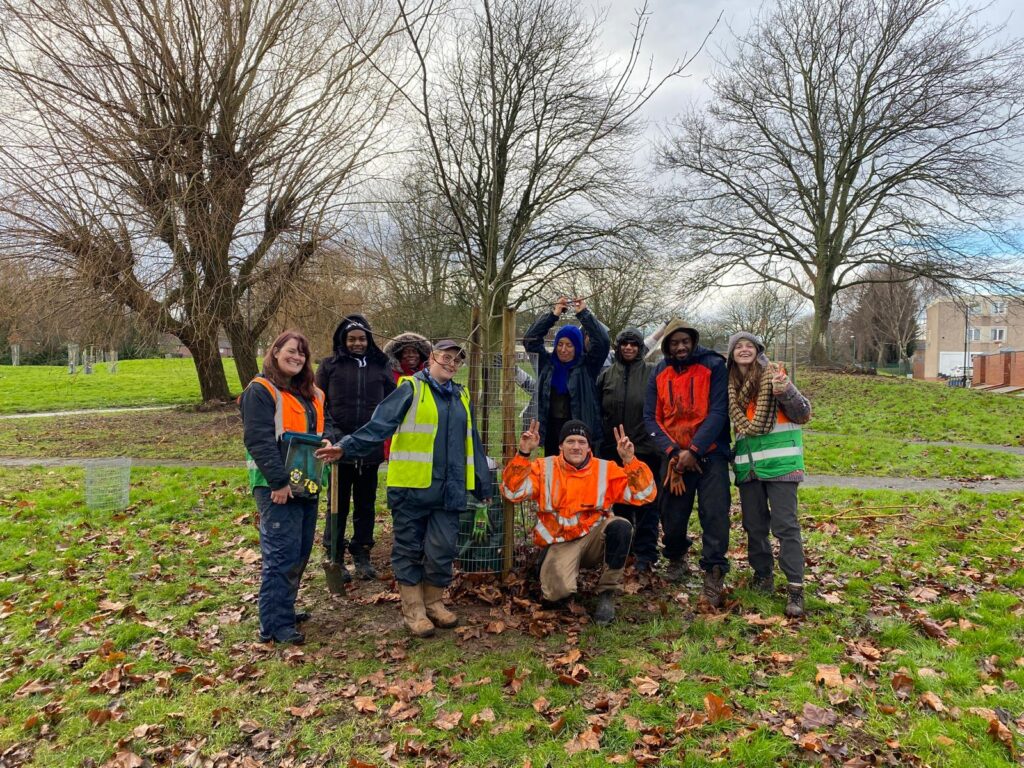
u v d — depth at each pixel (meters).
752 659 3.82
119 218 12.95
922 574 5.25
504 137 14.68
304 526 4.39
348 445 4.09
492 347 6.04
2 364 44.91
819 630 4.19
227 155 14.04
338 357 5.41
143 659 4.00
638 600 4.80
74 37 12.61
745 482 4.72
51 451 12.87
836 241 24.38
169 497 8.16
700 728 3.19
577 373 5.14
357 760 3.05
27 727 3.35
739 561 5.67
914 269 22.67
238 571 5.61
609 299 27.23
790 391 4.31
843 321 54.69
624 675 3.72
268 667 3.90
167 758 3.12
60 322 13.80
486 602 4.77
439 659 3.96
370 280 15.70
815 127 24.11
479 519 4.86
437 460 4.21
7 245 13.44
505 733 3.20
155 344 14.90
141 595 5.00
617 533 4.30
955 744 2.99
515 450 4.99
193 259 13.66
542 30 14.97
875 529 6.62
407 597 4.27
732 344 4.70
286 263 14.62
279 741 3.25
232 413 17.66
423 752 3.11
